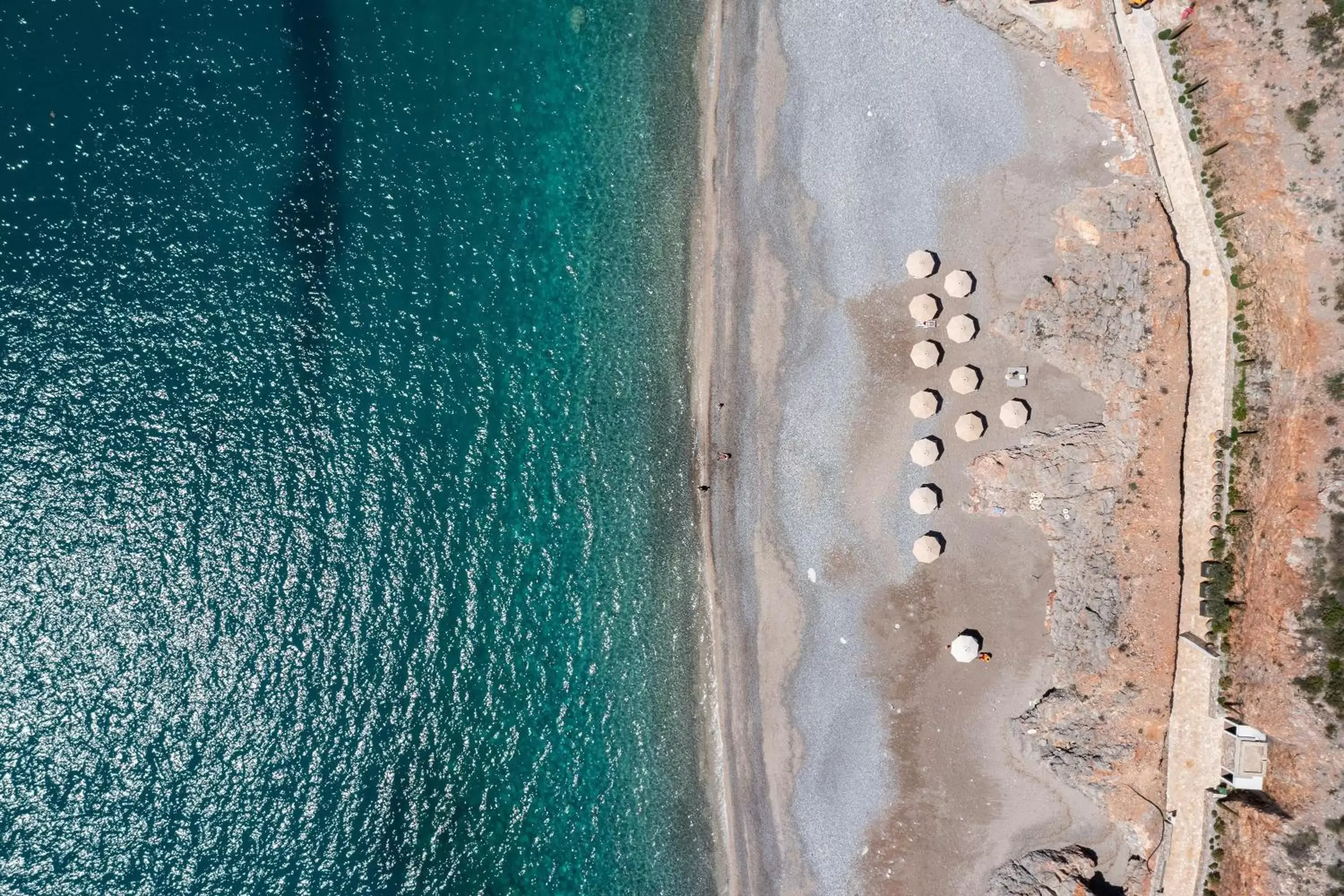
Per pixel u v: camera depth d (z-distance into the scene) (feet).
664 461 84.74
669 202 84.64
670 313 84.64
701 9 83.61
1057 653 77.20
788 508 81.71
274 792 85.10
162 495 85.25
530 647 85.61
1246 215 70.69
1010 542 78.18
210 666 85.40
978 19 78.33
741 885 82.94
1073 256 76.48
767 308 82.23
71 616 84.79
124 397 85.51
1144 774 74.18
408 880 84.74
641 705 84.84
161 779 84.84
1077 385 76.64
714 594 83.66
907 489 79.51
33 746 84.38
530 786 85.20
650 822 84.48
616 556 85.30
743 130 82.64
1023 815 77.56
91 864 84.07
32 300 85.46
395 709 85.71
